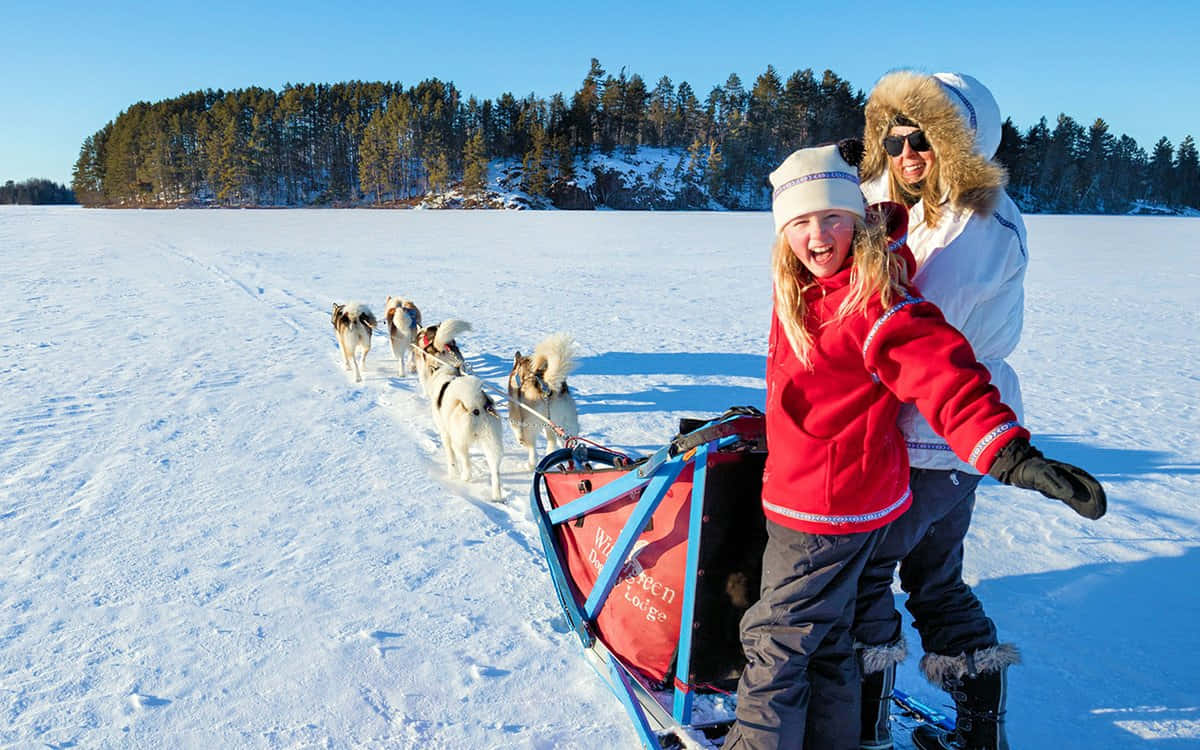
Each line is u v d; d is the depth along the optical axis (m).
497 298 14.99
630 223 48.41
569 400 5.79
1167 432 6.52
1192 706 2.96
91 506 4.93
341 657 3.29
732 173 108.31
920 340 1.94
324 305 14.07
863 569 2.37
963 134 2.27
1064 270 20.70
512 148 117.19
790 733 2.24
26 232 36.28
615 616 2.87
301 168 120.31
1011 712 2.95
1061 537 4.49
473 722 2.88
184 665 3.22
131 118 137.12
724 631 2.57
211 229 39.28
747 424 2.44
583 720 2.89
